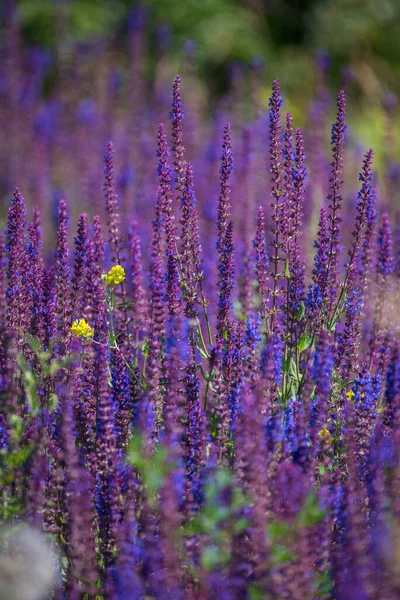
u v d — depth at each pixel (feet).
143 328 21.01
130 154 44.75
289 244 22.21
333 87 70.74
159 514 16.89
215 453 18.49
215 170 41.73
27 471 17.78
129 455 18.26
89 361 19.81
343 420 19.95
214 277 30.30
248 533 16.11
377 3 76.59
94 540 17.47
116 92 51.42
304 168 22.00
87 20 69.46
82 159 42.88
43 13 68.49
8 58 52.37
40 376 19.51
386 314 23.32
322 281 21.67
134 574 15.71
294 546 15.64
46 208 41.63
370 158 22.15
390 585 15.28
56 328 21.01
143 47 55.47
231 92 49.62
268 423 17.04
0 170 44.65
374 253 24.23
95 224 21.90
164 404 18.98
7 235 20.66
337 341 21.58
